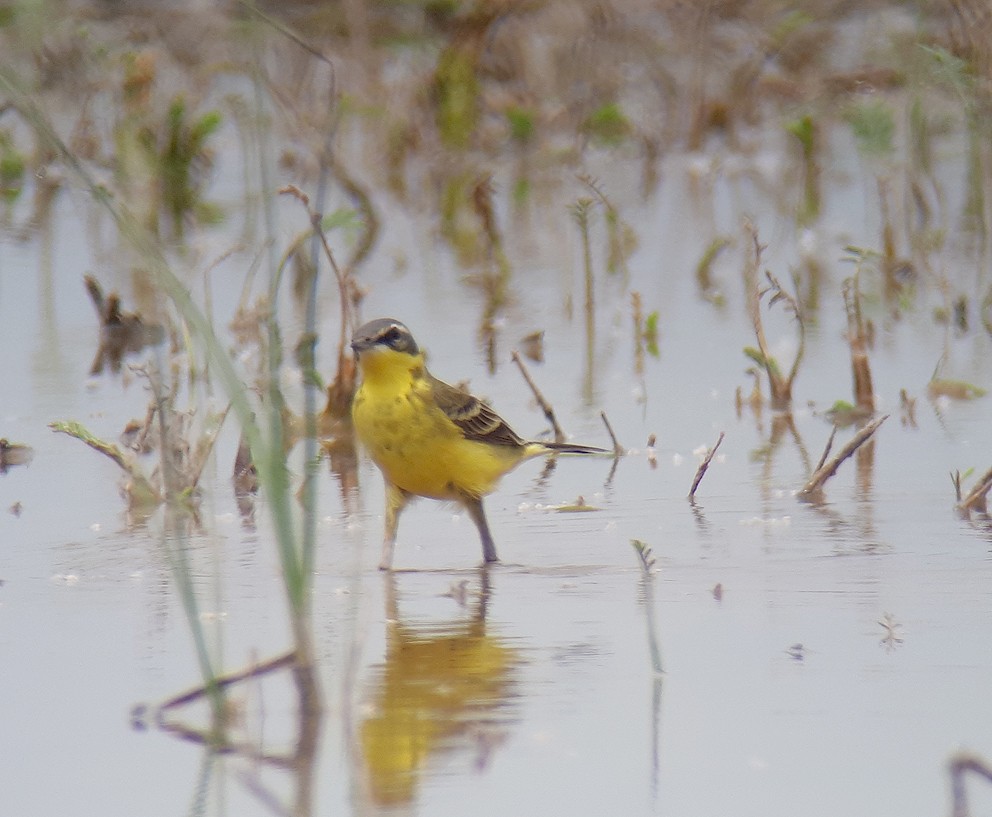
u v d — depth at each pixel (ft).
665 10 98.12
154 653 29.25
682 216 80.33
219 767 24.27
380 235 77.36
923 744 24.45
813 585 32.83
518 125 86.53
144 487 40.91
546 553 36.35
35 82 81.71
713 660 28.35
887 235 67.46
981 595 31.71
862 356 50.47
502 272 69.15
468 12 95.20
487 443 36.94
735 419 49.67
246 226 76.02
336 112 37.19
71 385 53.11
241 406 26.09
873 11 99.91
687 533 37.58
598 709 26.18
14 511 40.09
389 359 35.76
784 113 96.78
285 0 96.22
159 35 94.27
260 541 37.37
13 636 30.22
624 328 61.52
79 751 24.88
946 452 44.88
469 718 25.93
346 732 25.48
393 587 33.88
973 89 78.79
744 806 22.52
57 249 73.87
